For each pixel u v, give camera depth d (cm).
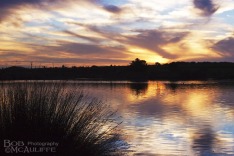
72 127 846
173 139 1286
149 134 1364
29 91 853
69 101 863
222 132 1427
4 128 805
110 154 958
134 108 2281
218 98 3158
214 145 1203
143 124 1602
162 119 1769
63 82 963
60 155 820
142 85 5956
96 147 870
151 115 1923
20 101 819
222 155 1074
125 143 1180
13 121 809
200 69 11006
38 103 825
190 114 1981
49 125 820
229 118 1812
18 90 841
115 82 7319
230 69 11325
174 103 2677
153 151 1110
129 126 1530
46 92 862
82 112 891
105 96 3278
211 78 9806
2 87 860
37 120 816
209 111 2130
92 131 883
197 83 6788
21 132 807
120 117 1794
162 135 1358
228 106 2433
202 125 1595
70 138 830
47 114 824
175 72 11156
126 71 11250
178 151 1110
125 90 4416
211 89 4650
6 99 829
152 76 10456
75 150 827
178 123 1641
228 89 4644
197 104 2595
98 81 7662
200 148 1161
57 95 855
